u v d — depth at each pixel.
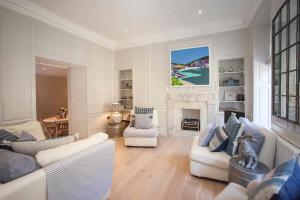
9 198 0.90
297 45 1.53
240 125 2.17
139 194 1.99
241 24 3.66
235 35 3.76
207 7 3.12
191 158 2.36
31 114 2.92
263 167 1.77
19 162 1.09
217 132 2.46
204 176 2.28
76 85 4.36
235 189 1.35
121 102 5.30
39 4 2.89
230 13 3.38
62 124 5.09
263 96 3.26
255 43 3.29
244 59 3.70
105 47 4.83
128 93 5.42
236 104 4.09
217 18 3.61
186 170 2.59
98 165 1.63
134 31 4.25
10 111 2.63
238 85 3.91
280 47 1.90
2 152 1.26
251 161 1.75
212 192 2.02
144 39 4.66
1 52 2.53
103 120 4.78
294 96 1.59
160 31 4.29
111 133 4.51
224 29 3.83
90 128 4.32
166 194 1.99
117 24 3.81
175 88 4.43
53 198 1.18
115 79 5.23
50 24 3.26
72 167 1.32
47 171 1.13
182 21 3.72
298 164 1.01
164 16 3.46
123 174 2.47
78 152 1.43
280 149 1.76
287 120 1.70
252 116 3.46
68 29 3.65
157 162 2.88
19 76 2.75
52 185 1.16
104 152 1.71
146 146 3.64
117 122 4.70
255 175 1.63
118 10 3.16
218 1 2.91
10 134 2.09
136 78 4.92
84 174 1.45
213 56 3.98
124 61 5.08
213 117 4.02
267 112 3.25
